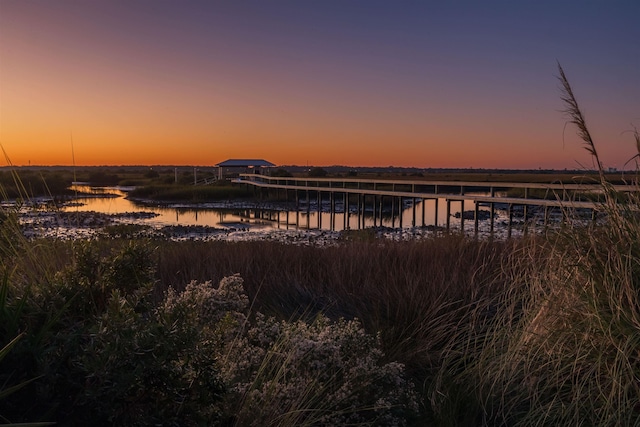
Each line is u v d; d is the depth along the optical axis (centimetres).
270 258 709
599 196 379
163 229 2338
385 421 309
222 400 249
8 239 309
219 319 326
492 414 342
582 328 348
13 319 219
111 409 209
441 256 655
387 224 2856
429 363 426
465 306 461
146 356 218
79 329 231
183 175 9194
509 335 390
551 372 349
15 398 210
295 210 3994
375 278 590
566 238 377
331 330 358
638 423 293
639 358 311
